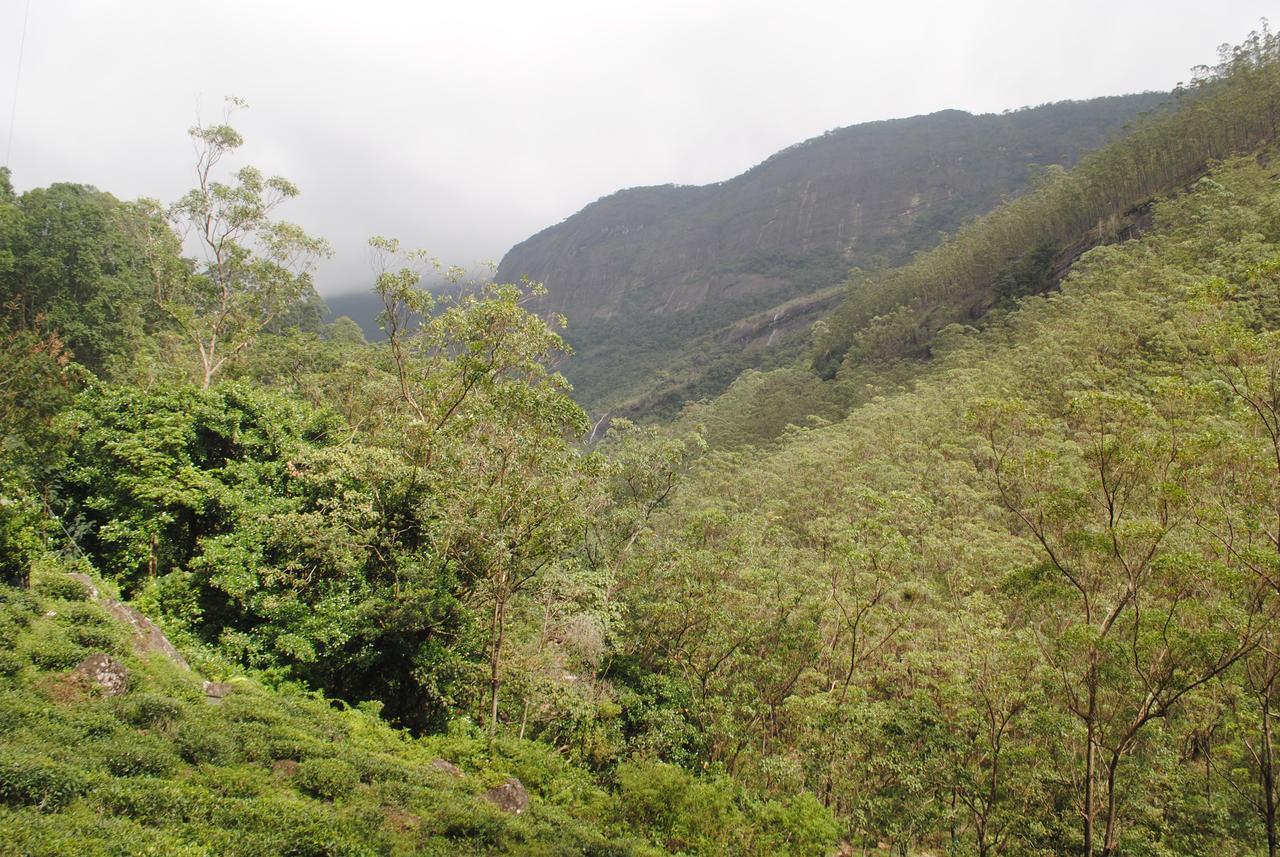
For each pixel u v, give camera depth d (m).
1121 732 15.95
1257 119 58.28
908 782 16.59
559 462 16.50
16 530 12.22
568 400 17.98
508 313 19.61
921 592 20.83
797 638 20.09
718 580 21.23
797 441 50.59
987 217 91.00
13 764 7.24
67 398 16.48
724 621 20.25
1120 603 14.88
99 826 6.99
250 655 14.90
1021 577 17.12
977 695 17.06
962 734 17.83
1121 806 16.23
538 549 16.80
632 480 25.03
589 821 14.06
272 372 33.81
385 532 18.17
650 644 21.80
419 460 19.89
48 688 9.62
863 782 18.75
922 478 32.19
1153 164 64.06
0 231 35.84
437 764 13.73
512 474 16.06
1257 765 16.00
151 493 15.84
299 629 15.38
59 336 33.94
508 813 12.27
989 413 17.34
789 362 124.81
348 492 17.03
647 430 26.23
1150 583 16.36
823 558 26.11
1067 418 32.84
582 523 17.27
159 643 12.88
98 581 14.27
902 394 53.94
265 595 15.57
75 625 11.20
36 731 8.44
